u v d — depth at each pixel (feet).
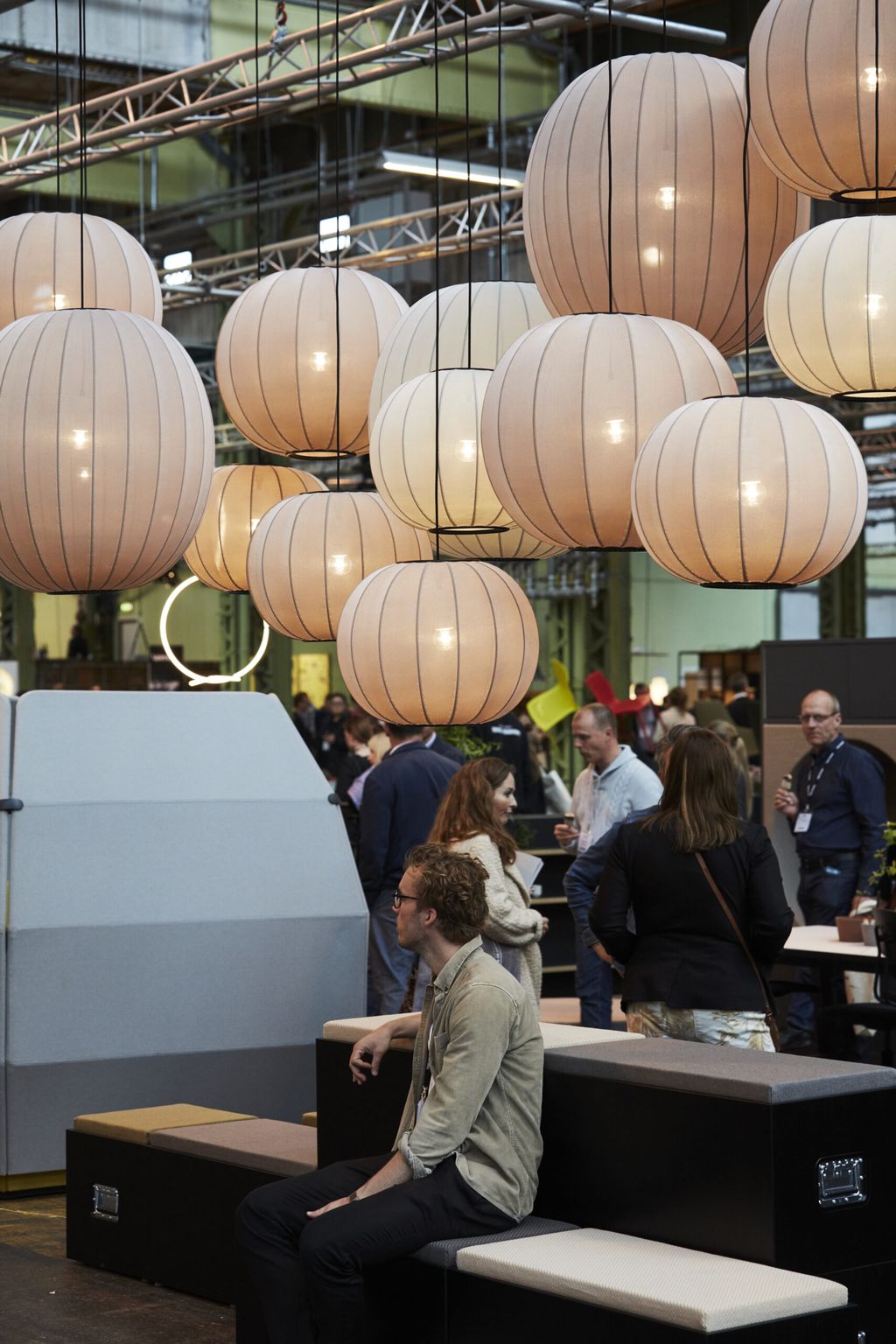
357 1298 10.75
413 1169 10.93
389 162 45.44
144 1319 13.51
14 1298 14.10
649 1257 10.25
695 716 45.65
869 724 26.99
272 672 74.18
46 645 84.99
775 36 12.62
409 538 16.39
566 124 14.14
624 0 32.58
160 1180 14.47
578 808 20.99
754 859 13.29
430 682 14.52
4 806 17.37
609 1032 12.37
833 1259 10.28
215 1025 17.98
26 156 45.57
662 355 12.67
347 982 18.75
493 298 15.99
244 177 61.98
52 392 13.96
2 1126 17.12
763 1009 13.32
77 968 17.35
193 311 64.44
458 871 11.27
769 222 14.06
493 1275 10.38
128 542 14.26
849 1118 10.42
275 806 18.67
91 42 44.14
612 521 12.86
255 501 18.12
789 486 11.99
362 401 17.16
